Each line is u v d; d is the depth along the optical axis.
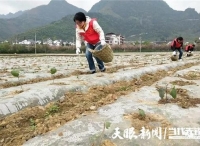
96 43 7.76
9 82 6.94
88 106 4.55
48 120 4.05
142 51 51.25
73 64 13.51
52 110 4.63
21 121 4.18
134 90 5.74
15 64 14.75
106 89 5.93
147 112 4.16
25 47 42.38
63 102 5.09
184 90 5.62
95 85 6.32
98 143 3.21
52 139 3.35
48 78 7.79
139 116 3.94
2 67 12.34
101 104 4.65
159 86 6.19
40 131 3.58
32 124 4.02
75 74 8.35
